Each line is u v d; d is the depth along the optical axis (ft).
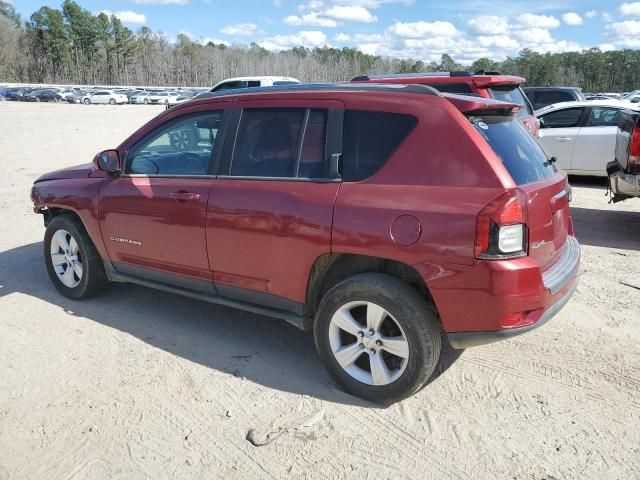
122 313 15.65
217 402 11.34
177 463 9.59
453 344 10.41
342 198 10.94
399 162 10.63
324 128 11.59
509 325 9.94
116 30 449.89
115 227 14.79
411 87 11.23
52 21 415.64
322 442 10.09
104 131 75.51
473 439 10.12
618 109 33.60
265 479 9.21
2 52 412.77
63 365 12.80
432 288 10.11
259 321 15.17
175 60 460.55
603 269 19.15
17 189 35.04
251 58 487.20
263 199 11.92
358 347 11.18
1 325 14.90
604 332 14.25
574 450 9.80
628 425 10.48
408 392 10.80
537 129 27.76
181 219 13.24
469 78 25.49
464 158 10.10
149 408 11.14
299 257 11.48
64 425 10.61
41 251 21.71
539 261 10.52
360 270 11.53
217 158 12.97
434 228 9.93
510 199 9.65
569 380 12.03
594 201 30.76
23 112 123.54
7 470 9.45
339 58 500.74
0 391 11.76
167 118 14.21
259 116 12.58
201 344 13.83
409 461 9.58
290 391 11.73
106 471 9.42
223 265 12.79
